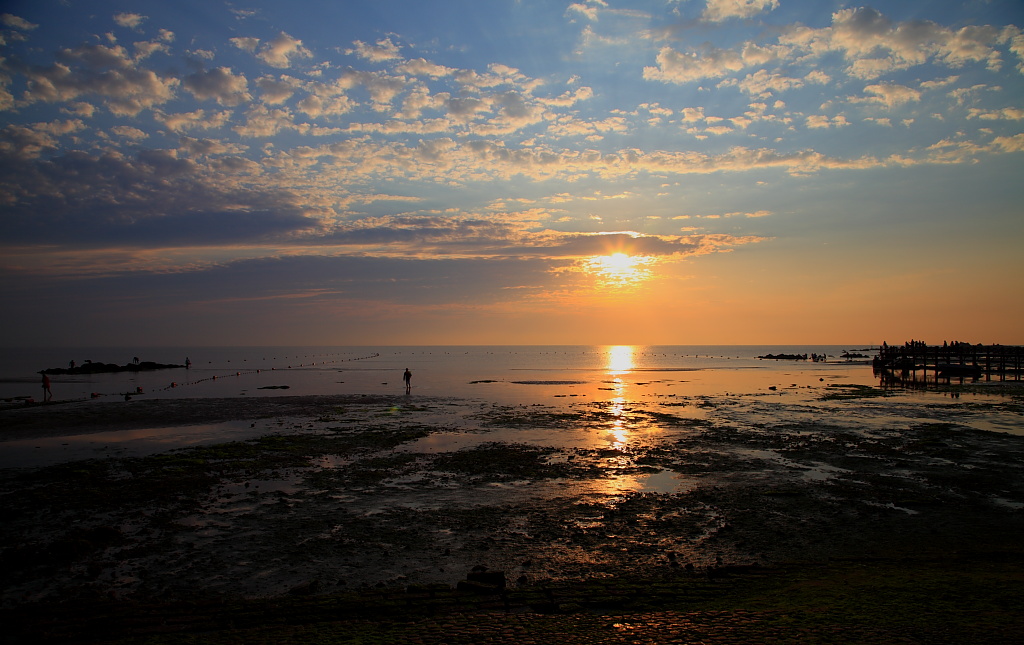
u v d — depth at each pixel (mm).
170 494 18016
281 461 22719
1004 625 7793
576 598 10062
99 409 39656
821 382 66562
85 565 12516
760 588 10445
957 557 12180
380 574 11898
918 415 35844
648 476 20250
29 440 27734
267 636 8477
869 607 8727
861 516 15438
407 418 35750
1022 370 74875
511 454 24125
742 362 142000
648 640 7816
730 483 19141
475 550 13188
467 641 8016
